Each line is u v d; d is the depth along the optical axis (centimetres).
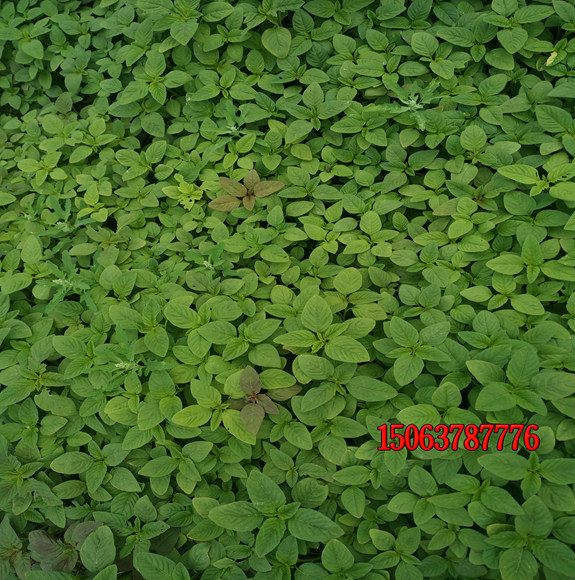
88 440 79
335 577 70
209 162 97
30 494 78
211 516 72
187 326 80
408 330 75
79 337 83
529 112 89
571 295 77
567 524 67
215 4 97
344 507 74
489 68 95
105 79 104
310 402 73
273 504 72
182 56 100
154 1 96
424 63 95
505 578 65
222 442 79
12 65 112
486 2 99
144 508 75
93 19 107
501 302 78
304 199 93
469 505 69
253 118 95
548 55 93
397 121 91
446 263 83
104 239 92
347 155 93
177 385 81
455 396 71
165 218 94
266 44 95
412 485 71
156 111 102
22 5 109
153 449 78
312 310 77
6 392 80
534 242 79
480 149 86
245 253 86
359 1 97
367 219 86
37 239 91
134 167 96
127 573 77
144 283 87
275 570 71
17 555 78
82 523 76
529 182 82
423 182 90
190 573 75
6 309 86
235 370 78
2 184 102
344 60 95
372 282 85
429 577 72
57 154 99
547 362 73
